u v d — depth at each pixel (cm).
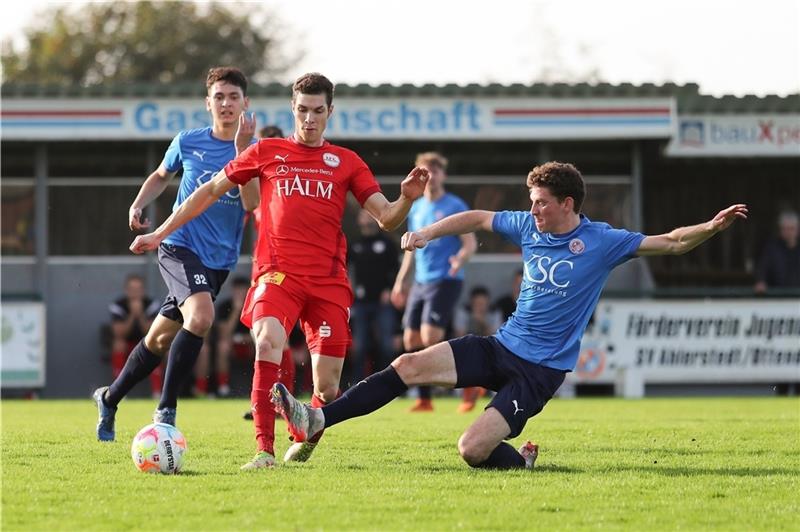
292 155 2250
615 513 1752
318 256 2231
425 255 4184
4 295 5500
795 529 1656
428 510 1753
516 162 6094
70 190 5978
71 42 13362
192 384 5450
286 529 1616
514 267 6062
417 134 5756
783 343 5594
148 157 5978
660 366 5544
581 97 5797
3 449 2428
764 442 2675
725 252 6525
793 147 5997
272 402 2078
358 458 2325
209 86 2658
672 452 2475
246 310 2255
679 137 5978
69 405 4547
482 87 5769
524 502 1823
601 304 5534
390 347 5447
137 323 5438
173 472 2072
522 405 2170
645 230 6438
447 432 2916
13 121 5659
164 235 2286
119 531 1605
